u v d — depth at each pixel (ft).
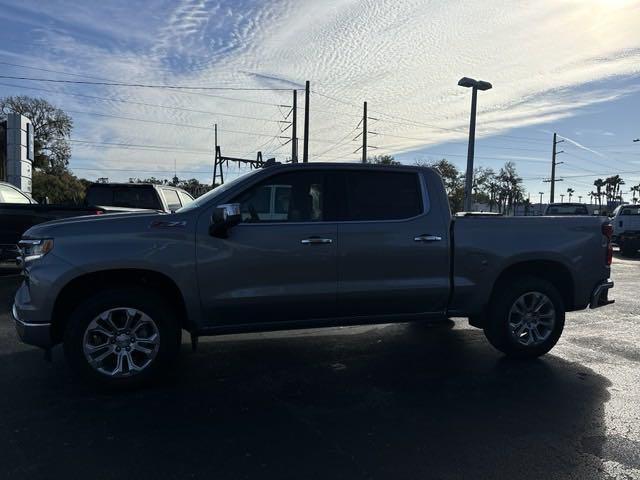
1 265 39.60
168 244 14.93
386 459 11.15
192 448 11.58
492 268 17.57
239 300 15.46
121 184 39.40
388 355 18.93
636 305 28.96
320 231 16.03
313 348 19.77
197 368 17.28
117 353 14.89
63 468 10.66
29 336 14.34
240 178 16.35
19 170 76.48
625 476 10.51
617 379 16.37
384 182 17.08
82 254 14.40
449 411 13.78
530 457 11.27
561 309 18.38
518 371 17.15
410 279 16.87
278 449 11.57
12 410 13.61
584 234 18.61
